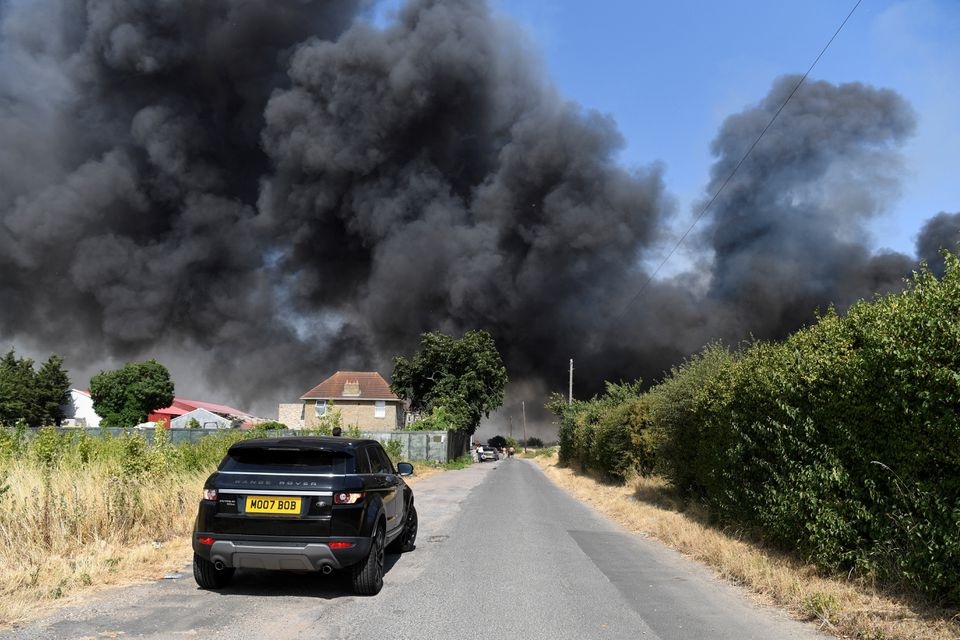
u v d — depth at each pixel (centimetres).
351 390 5875
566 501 1795
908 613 541
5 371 5044
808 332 822
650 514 1309
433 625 538
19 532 763
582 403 3938
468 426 5875
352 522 623
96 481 968
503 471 3731
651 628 539
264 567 625
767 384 827
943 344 537
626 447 2100
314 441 685
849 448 667
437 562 834
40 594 601
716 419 1052
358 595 647
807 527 712
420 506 1545
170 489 1064
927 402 543
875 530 628
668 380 1420
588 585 707
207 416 6394
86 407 5603
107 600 596
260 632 507
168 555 806
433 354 5775
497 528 1170
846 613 554
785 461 777
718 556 830
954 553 516
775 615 587
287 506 620
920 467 564
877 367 612
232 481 632
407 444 4131
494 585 700
